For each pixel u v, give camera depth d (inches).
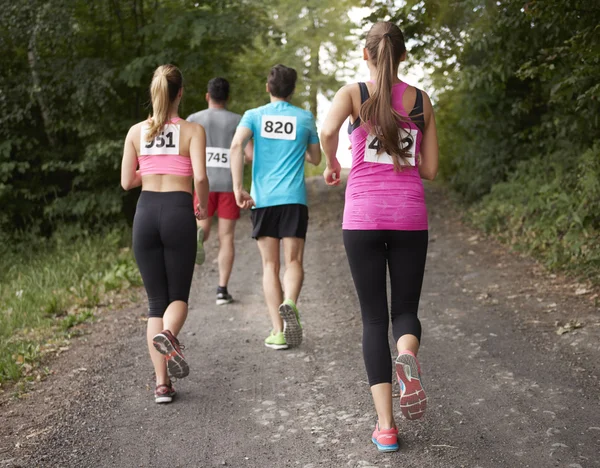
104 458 128.3
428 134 127.0
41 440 137.0
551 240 304.0
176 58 434.9
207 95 252.4
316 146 198.5
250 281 297.9
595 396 145.3
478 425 134.4
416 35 263.7
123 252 378.9
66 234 413.4
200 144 156.6
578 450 120.9
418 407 114.8
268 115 192.9
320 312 238.4
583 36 216.2
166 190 156.1
